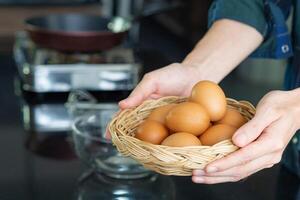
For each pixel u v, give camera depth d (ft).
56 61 4.20
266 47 3.12
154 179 2.93
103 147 2.88
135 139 2.24
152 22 9.66
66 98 4.08
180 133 2.32
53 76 4.06
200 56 2.98
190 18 8.80
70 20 4.51
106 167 2.89
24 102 3.96
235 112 2.52
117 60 4.31
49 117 3.69
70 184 2.81
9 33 6.59
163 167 2.21
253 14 3.05
